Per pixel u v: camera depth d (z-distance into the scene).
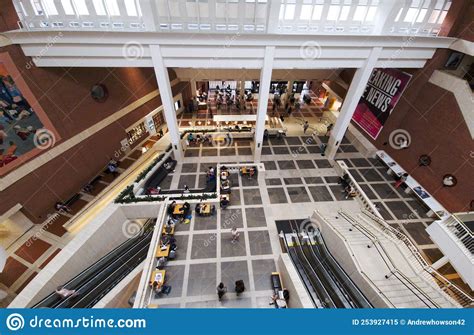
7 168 13.11
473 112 13.95
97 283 12.53
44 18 13.31
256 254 13.38
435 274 11.05
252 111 30.02
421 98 17.23
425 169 16.94
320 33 14.69
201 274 12.39
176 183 18.20
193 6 13.82
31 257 14.12
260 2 13.82
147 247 14.83
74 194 17.23
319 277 11.64
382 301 8.80
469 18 14.20
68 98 15.67
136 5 13.44
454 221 10.92
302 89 35.28
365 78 16.38
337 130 19.38
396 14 14.43
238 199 16.78
